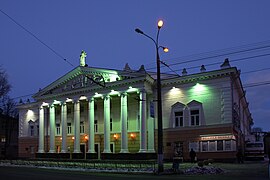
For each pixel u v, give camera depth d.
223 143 39.75
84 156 51.88
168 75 49.56
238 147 43.72
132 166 33.28
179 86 44.22
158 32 27.73
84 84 51.25
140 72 44.88
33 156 61.28
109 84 47.34
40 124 56.81
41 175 25.16
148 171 28.22
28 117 63.62
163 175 25.33
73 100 52.25
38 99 57.34
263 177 22.20
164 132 44.38
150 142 44.81
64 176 23.98
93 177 22.94
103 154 46.78
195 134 42.00
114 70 48.03
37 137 61.38
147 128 45.41
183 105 43.50
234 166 33.09
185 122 43.06
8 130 80.56
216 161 39.75
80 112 54.53
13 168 36.38
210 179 20.92
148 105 46.22
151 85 46.31
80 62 52.69
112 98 50.56
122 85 46.47
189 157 41.84
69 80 54.06
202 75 41.97
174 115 44.22
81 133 53.72
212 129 40.88
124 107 46.16
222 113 40.47
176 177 22.81
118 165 34.56
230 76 40.44
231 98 40.19
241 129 52.03
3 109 79.38
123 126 45.84
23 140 63.69
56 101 54.72
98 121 52.22
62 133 53.19
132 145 47.31
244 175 23.91
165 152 43.84
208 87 41.94
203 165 30.52
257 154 47.78
